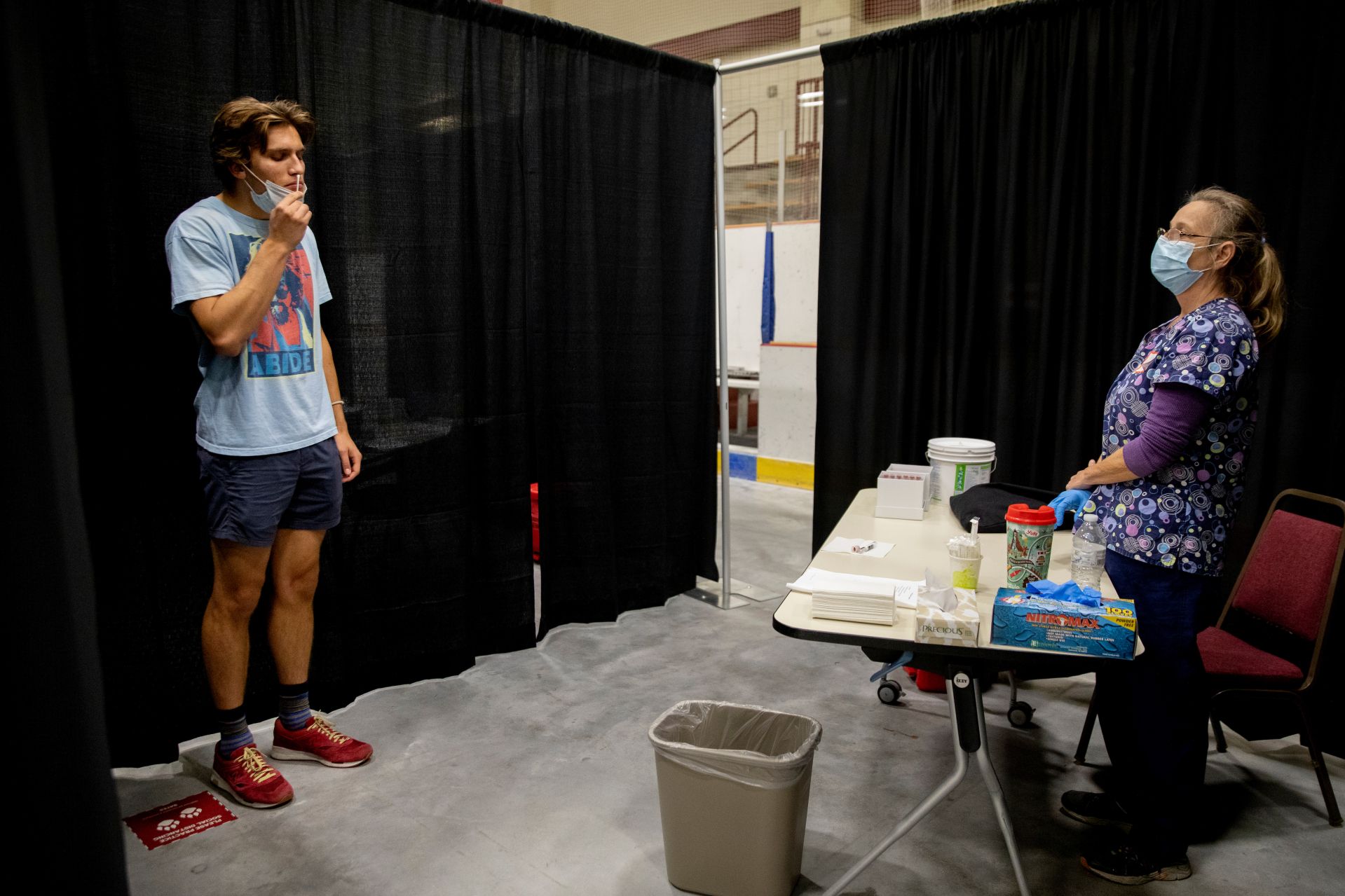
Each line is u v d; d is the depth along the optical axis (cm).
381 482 308
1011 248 341
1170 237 210
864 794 254
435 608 326
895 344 374
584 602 383
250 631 288
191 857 222
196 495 264
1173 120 308
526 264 341
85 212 235
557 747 279
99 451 243
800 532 554
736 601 419
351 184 288
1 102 77
